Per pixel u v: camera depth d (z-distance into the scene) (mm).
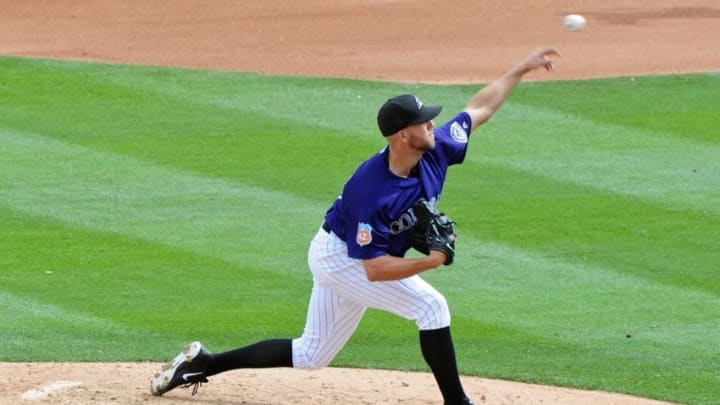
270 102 59969
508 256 41719
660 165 51250
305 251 42188
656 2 83062
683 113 58344
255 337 34906
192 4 83562
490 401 29344
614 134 55312
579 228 44312
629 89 62031
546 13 80375
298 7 82750
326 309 26250
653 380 32219
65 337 34656
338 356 33531
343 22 78375
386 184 24547
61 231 43625
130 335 34938
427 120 24031
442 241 24453
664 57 68312
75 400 27438
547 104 59562
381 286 25594
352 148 53469
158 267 40500
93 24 77062
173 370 27328
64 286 38875
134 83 62688
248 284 39219
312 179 49625
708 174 50125
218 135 55031
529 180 49375
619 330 35906
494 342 34969
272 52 70188
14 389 28641
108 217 45094
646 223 44812
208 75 64500
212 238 43156
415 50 70875
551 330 35875
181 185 48656
